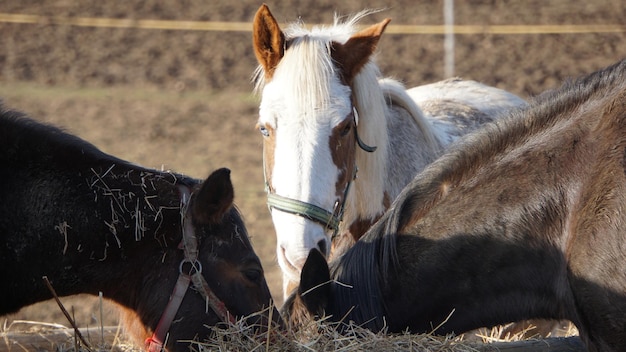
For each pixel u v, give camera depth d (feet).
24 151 22.75
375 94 28.63
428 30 100.22
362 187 29.17
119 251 22.81
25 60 95.04
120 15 108.06
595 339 21.22
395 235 23.03
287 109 26.40
